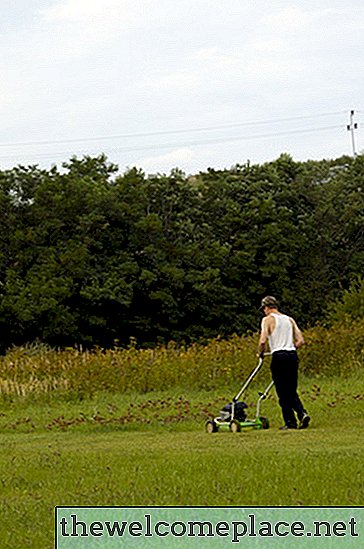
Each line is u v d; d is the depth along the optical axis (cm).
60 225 7044
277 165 8444
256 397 2638
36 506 1117
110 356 3203
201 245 7562
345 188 8225
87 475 1328
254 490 1159
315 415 2130
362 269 7956
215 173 8094
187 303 7350
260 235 7669
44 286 6638
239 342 3378
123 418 2253
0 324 6700
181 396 2798
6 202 7050
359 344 3284
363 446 1587
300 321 7756
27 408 2734
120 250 7238
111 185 7619
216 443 1706
